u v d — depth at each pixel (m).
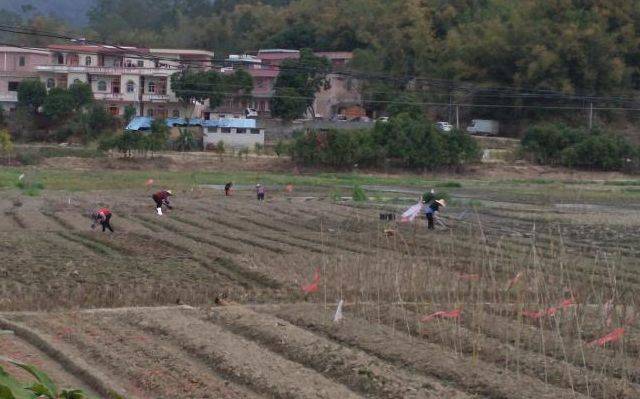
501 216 57.38
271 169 94.56
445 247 40.03
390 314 23.92
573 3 120.50
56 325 22.41
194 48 148.25
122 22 172.00
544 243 43.28
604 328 22.00
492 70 117.69
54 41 144.38
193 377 17.72
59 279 29.94
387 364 19.14
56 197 63.75
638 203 69.44
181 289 28.77
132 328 22.30
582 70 112.75
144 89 111.75
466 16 133.25
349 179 87.88
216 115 111.38
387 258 33.34
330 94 121.81
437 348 20.64
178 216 52.91
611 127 114.12
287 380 17.61
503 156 103.38
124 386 17.28
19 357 19.28
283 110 110.38
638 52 118.44
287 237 43.53
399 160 97.38
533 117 116.31
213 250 37.56
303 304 26.11
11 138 102.69
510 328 22.61
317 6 149.25
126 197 65.12
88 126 103.88
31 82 105.56
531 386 17.64
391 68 126.25
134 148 92.75
